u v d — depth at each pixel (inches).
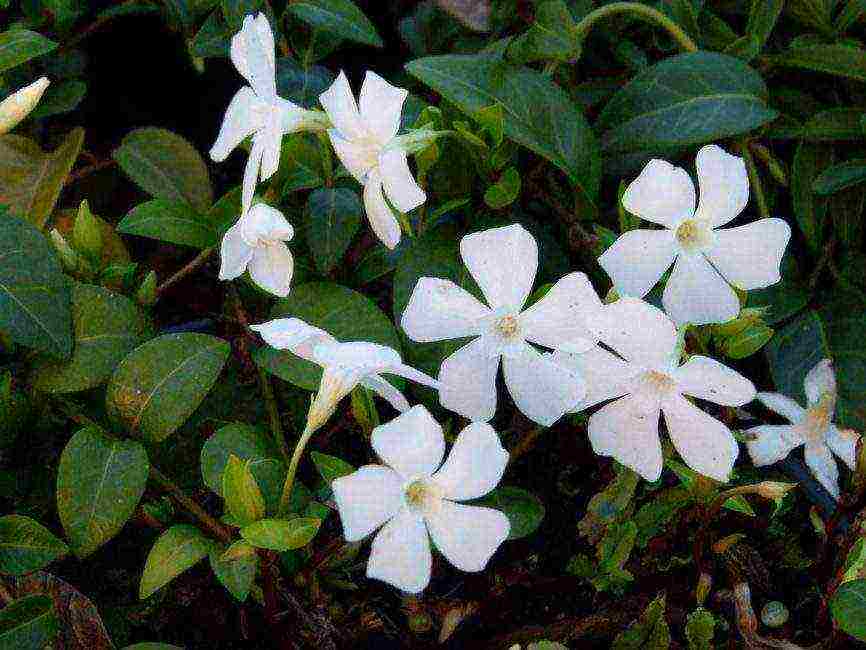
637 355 9.7
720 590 11.6
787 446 10.9
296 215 12.1
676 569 11.7
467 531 9.4
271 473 10.3
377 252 12.0
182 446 11.8
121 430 10.5
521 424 12.0
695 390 9.8
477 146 11.3
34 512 11.1
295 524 9.6
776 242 10.0
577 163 11.6
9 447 10.7
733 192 10.0
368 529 9.2
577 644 11.6
